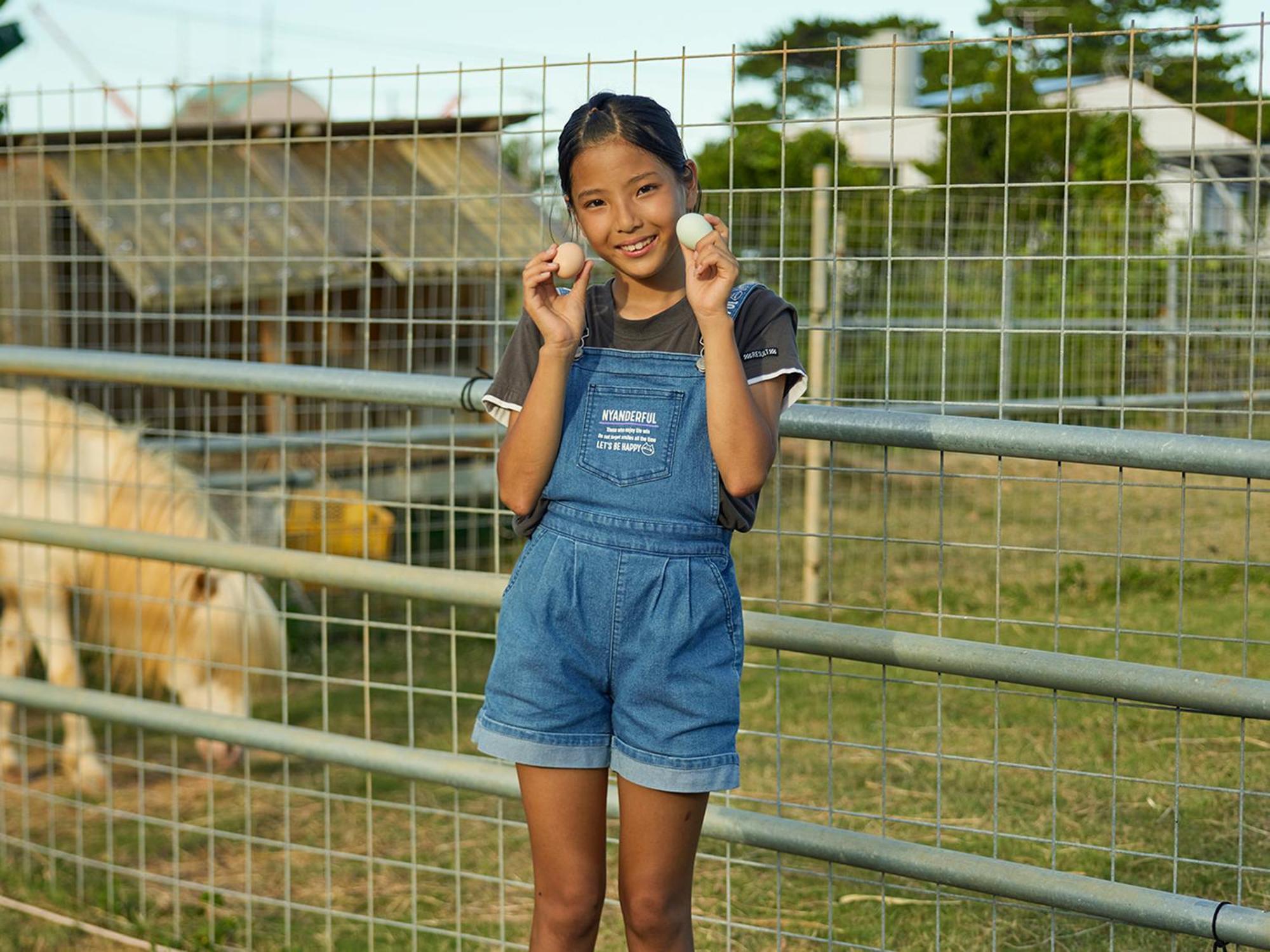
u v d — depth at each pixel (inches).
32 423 132.9
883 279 306.7
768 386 74.1
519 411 78.9
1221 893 125.4
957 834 142.5
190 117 390.9
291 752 112.5
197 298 312.5
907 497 305.1
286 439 112.0
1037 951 114.6
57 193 338.3
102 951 125.4
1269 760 161.9
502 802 104.5
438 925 126.1
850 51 83.5
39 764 190.4
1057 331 84.5
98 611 182.1
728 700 73.5
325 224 107.5
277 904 118.1
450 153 287.7
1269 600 241.8
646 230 72.2
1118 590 79.4
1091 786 154.1
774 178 517.7
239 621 168.4
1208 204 225.8
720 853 141.5
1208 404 226.8
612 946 118.5
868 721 183.8
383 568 104.6
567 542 74.2
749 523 74.5
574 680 74.7
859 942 117.5
